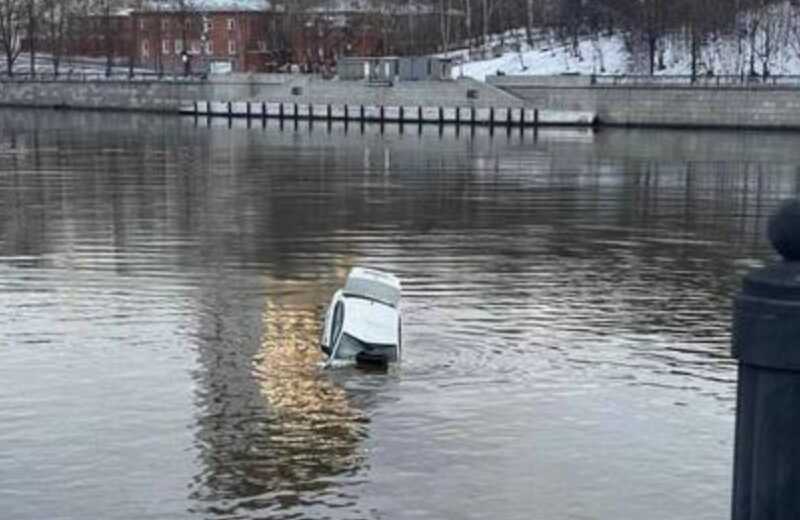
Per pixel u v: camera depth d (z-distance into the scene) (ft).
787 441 12.09
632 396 61.93
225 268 99.14
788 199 13.60
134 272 96.53
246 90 382.42
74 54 494.18
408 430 55.21
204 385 62.39
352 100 359.87
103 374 64.49
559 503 46.75
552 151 246.88
